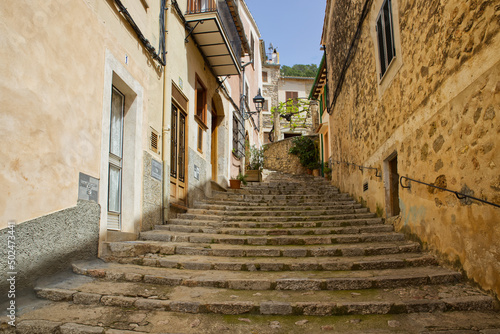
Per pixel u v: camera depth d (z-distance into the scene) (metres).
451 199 3.99
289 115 24.31
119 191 5.50
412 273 3.95
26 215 3.31
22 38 3.33
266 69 29.05
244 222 6.77
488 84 3.22
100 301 3.32
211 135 10.89
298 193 10.71
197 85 9.41
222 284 3.78
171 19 7.29
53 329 2.76
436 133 4.32
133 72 5.63
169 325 2.94
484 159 3.32
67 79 3.97
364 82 7.72
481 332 2.65
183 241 5.52
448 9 3.92
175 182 7.45
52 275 3.65
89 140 4.38
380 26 6.49
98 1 4.68
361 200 8.30
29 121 3.38
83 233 4.20
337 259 4.59
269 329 2.90
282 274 4.11
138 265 4.43
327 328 2.89
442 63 4.11
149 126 6.20
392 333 2.75
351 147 9.30
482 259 3.38
